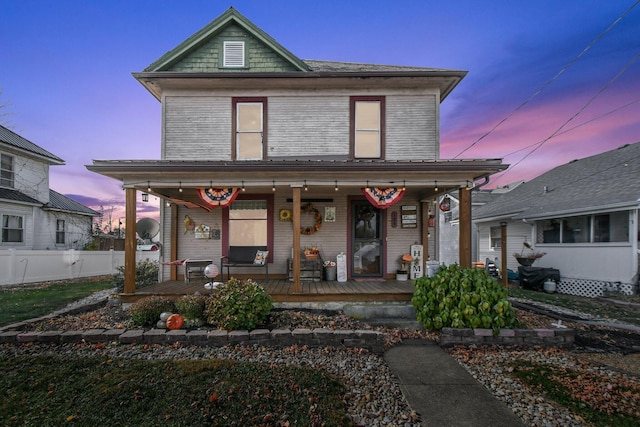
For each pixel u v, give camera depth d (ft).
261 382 11.93
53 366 13.17
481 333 16.76
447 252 65.98
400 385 12.56
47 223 54.49
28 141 53.93
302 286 25.02
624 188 33.76
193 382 11.85
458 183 22.93
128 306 21.54
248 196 29.25
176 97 29.19
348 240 29.14
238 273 28.84
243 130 29.19
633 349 16.71
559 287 38.11
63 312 21.47
